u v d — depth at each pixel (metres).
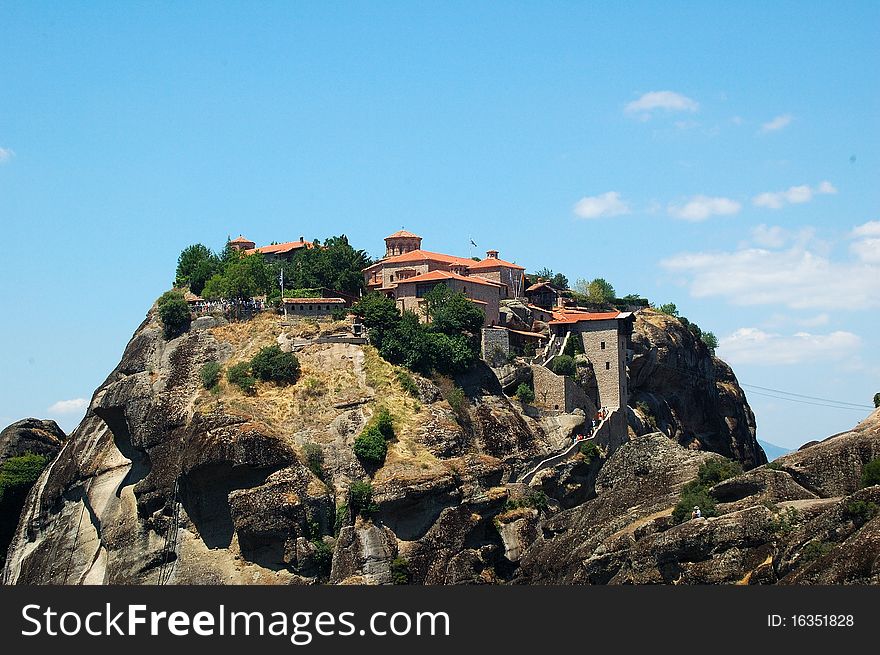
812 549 140.25
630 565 157.12
